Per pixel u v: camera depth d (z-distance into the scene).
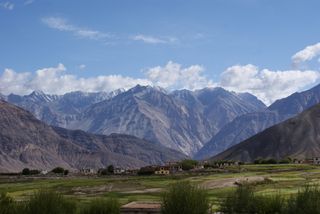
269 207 63.53
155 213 64.81
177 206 57.28
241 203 65.19
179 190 58.50
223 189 119.00
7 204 60.66
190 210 56.88
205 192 59.72
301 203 60.16
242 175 168.25
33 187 158.62
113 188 151.88
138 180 180.62
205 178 159.38
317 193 60.84
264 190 105.19
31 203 58.03
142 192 131.25
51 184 173.12
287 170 192.25
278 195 65.56
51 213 57.59
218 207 70.31
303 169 195.25
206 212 57.91
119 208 63.06
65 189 153.38
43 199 58.44
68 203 61.19
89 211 61.41
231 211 65.50
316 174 159.12
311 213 58.47
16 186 169.12
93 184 167.88
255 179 134.12
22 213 57.62
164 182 162.38
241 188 67.31
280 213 61.94
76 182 180.75
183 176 191.25
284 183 125.44
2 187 165.00
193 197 57.69
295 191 100.38
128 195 124.12
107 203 62.06
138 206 66.69
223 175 176.88
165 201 58.47
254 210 64.31
